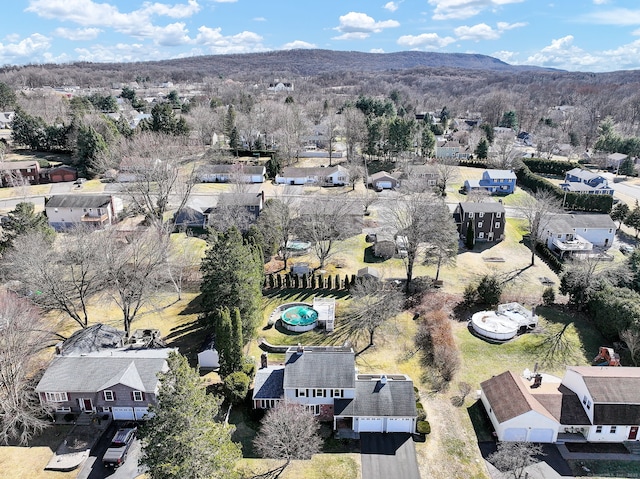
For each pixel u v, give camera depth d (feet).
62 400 125.70
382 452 118.21
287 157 396.98
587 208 310.24
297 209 250.57
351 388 126.21
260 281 170.30
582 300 180.65
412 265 203.10
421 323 174.09
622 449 120.26
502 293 193.77
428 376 146.51
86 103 495.00
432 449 119.34
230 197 257.34
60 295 154.71
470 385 142.72
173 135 365.40
